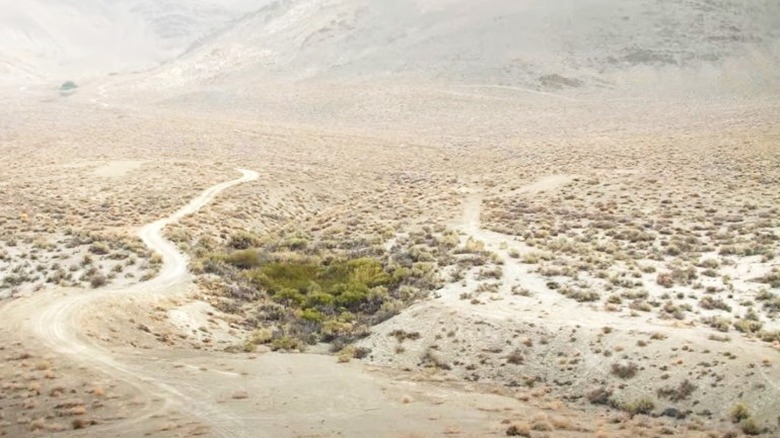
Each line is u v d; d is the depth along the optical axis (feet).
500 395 87.56
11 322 112.27
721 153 243.81
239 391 87.61
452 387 90.94
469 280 132.16
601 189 209.26
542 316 106.73
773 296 110.32
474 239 164.25
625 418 78.54
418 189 246.68
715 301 110.83
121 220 195.52
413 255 151.43
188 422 77.41
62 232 172.45
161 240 172.76
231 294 137.18
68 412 80.53
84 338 106.22
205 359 102.27
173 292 130.93
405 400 84.38
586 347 94.99
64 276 139.44
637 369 87.66
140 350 104.32
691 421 76.28
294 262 157.79
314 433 73.31
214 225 197.26
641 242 151.74
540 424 74.08
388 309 122.93
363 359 105.19
